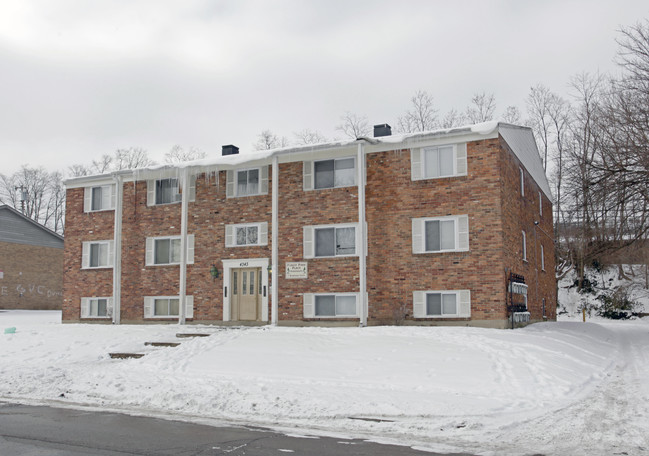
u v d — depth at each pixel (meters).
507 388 11.81
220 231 24.95
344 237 22.94
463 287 20.75
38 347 19.70
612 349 20.03
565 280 49.47
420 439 8.28
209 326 23.72
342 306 22.70
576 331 23.75
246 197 24.64
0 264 40.28
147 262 26.28
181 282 24.61
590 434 8.41
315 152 22.97
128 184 27.05
